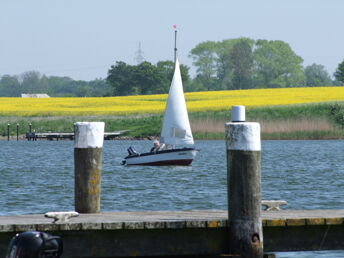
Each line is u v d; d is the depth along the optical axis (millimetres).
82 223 29500
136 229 30094
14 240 25859
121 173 91562
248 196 29953
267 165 106000
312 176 85938
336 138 192875
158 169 98875
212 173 91188
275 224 30859
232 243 30266
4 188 70562
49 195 64500
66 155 137625
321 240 31750
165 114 105812
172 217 32844
